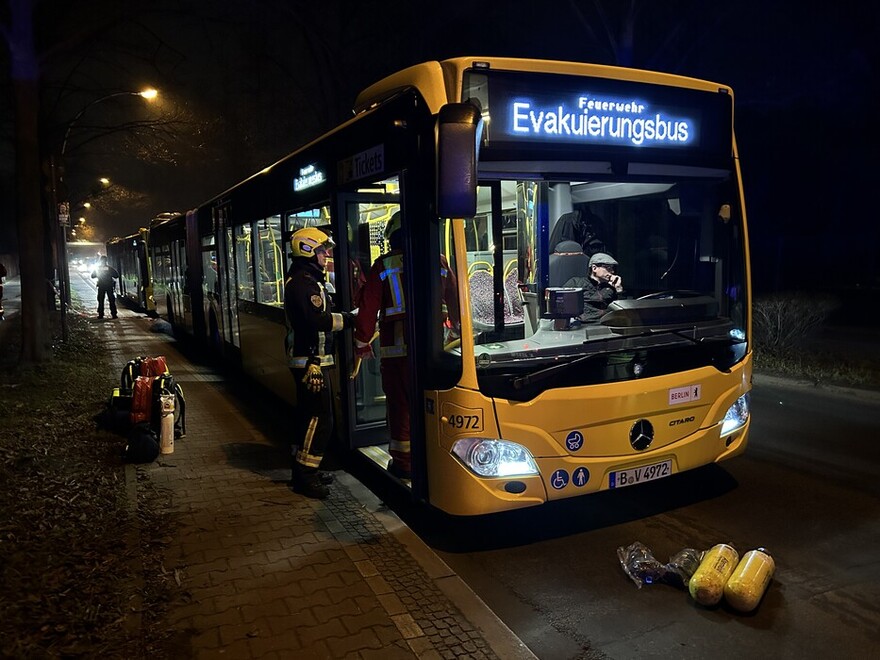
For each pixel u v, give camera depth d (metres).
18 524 4.75
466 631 3.54
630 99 4.61
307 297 5.33
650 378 4.50
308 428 5.43
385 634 3.50
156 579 4.04
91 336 17.53
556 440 4.26
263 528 4.84
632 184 4.98
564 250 4.98
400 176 4.58
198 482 5.82
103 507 5.13
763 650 3.48
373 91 5.13
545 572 4.36
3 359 13.00
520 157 4.31
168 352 14.91
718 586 3.82
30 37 11.33
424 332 4.39
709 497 5.52
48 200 23.55
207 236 12.91
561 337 4.42
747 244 5.04
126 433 7.25
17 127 11.39
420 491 4.58
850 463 6.27
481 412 4.12
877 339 13.05
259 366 9.14
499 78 4.26
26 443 6.79
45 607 3.66
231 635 3.49
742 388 5.01
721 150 4.98
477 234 4.48
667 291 5.25
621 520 5.12
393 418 5.06
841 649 3.47
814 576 4.22
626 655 3.47
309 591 3.94
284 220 7.59
